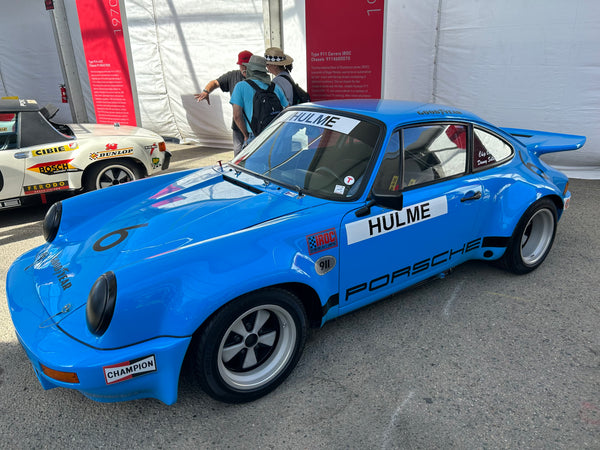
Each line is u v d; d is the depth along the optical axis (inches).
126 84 315.0
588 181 244.4
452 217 119.2
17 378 102.2
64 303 85.1
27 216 215.2
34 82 434.6
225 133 349.7
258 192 110.0
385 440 83.6
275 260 86.9
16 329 84.4
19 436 86.0
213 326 81.0
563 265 152.7
